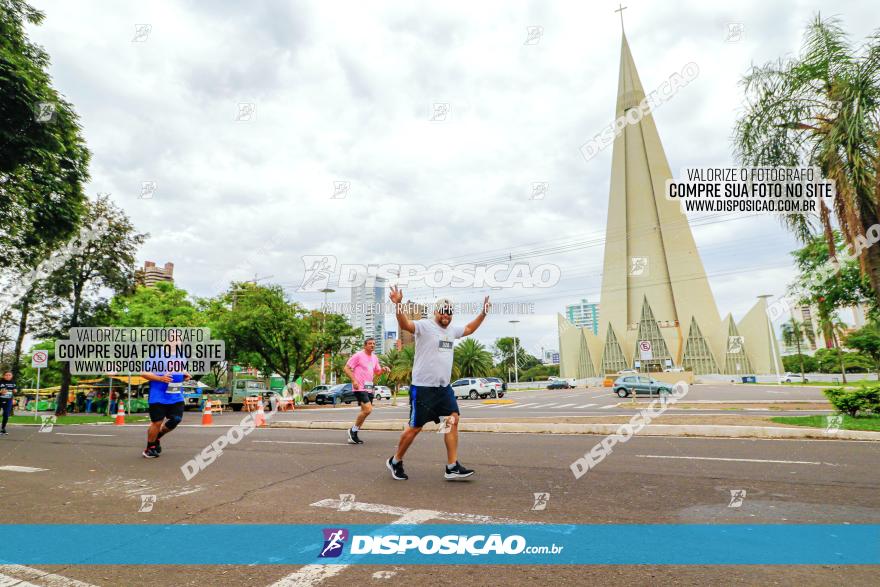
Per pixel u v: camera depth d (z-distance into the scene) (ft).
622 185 289.12
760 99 35.96
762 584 8.15
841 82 31.27
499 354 343.05
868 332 114.32
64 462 22.40
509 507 12.90
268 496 14.61
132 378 99.40
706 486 15.05
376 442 27.81
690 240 273.95
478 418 47.37
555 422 35.83
